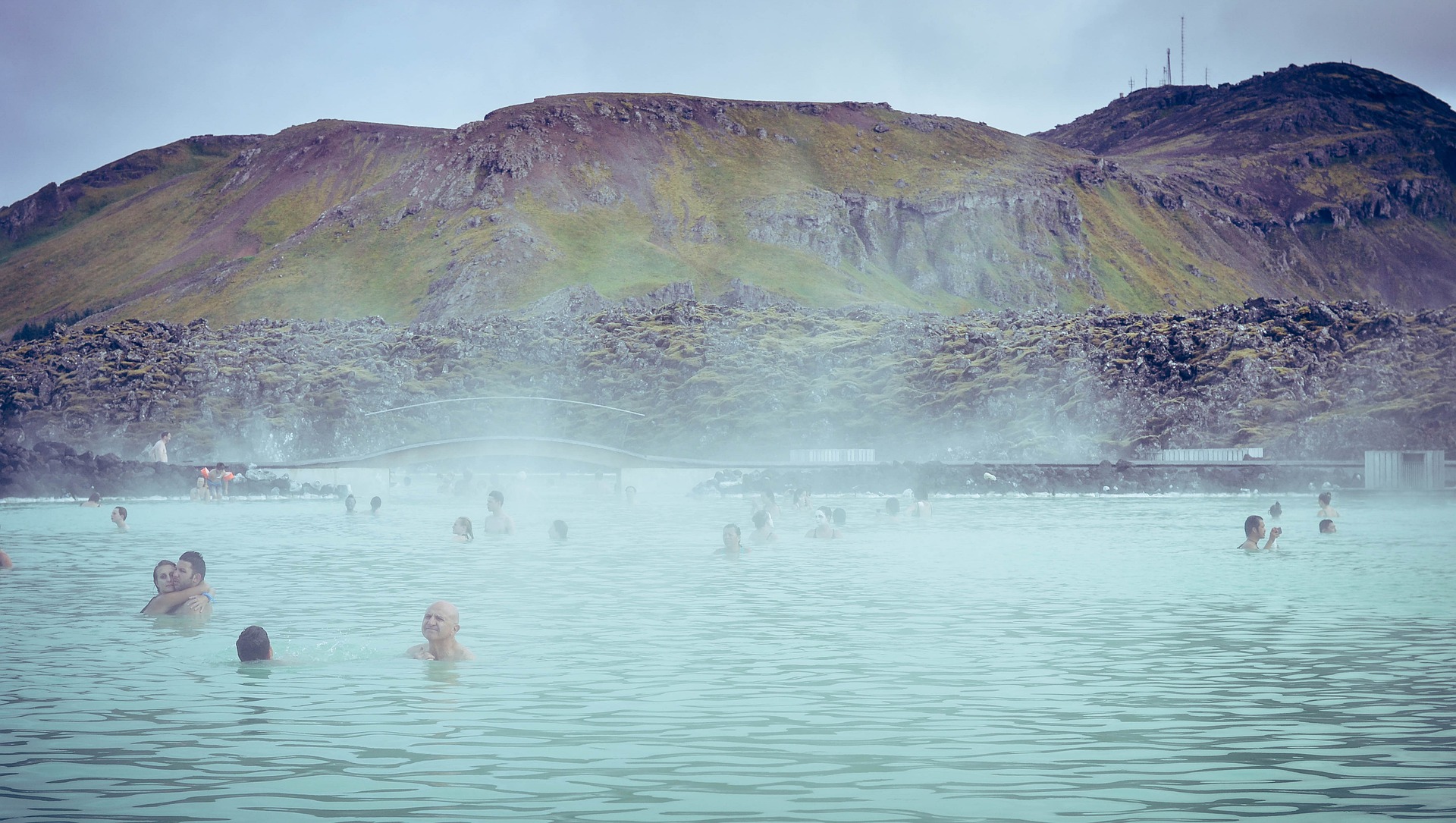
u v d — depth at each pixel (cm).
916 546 3288
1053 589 2270
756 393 15112
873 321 17425
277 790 945
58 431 14300
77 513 5203
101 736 1120
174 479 7162
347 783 966
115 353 16138
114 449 14112
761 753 1059
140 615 1916
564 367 17588
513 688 1345
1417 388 10275
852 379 14962
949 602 2078
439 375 17500
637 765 1022
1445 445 9338
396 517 4984
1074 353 12800
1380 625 1805
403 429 15762
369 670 1450
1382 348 11106
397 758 1042
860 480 7606
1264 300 13038
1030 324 15550
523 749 1073
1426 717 1196
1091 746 1084
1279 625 1809
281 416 15088
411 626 1800
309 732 1138
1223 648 1605
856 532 3838
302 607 2023
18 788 948
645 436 15412
